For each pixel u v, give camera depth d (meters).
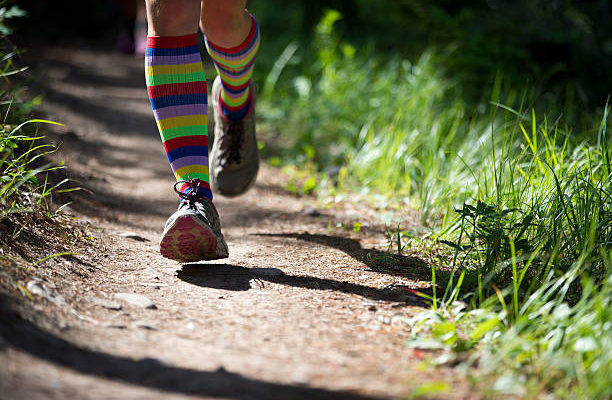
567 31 5.53
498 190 2.35
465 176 3.12
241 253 2.45
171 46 2.02
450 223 2.54
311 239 2.74
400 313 1.83
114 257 2.21
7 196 2.08
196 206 2.03
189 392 1.27
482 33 5.37
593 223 1.88
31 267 1.82
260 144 4.42
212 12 2.15
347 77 5.57
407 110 4.37
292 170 4.20
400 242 2.53
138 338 1.54
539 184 2.41
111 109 5.17
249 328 1.67
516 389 1.32
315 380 1.36
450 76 5.31
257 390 1.30
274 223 3.07
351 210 3.32
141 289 1.93
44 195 2.31
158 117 2.07
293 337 1.62
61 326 1.50
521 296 1.91
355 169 4.04
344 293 2.00
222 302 1.86
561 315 1.56
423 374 1.43
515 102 4.70
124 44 7.99
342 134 4.80
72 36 8.47
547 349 1.51
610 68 5.36
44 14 8.34
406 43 6.18
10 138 2.25
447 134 4.22
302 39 7.43
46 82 5.36
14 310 1.47
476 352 1.53
